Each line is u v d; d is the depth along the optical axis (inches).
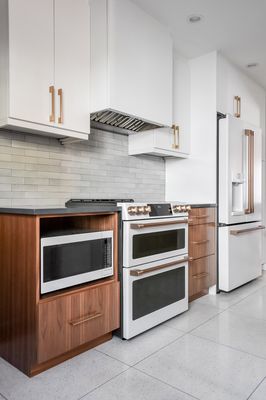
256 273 140.9
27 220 65.2
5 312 71.3
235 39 112.1
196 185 127.0
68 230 80.7
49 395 59.1
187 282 101.7
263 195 159.5
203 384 62.9
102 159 108.4
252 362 71.3
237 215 126.2
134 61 91.5
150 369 68.1
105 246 79.4
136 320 83.0
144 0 89.6
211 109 122.2
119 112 88.0
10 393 59.6
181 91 123.4
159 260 90.7
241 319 96.6
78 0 85.6
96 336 75.6
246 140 130.7
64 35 81.7
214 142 121.5
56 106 79.7
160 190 133.9
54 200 93.2
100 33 86.7
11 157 83.0
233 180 123.6
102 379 64.3
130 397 58.7
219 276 123.8
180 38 111.3
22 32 72.6
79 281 72.4
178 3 91.0
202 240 114.9
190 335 85.1
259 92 155.1
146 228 86.1
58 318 67.0
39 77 76.0
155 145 111.1
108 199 108.5
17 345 68.0
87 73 87.7
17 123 72.5
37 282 63.5
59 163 94.8
